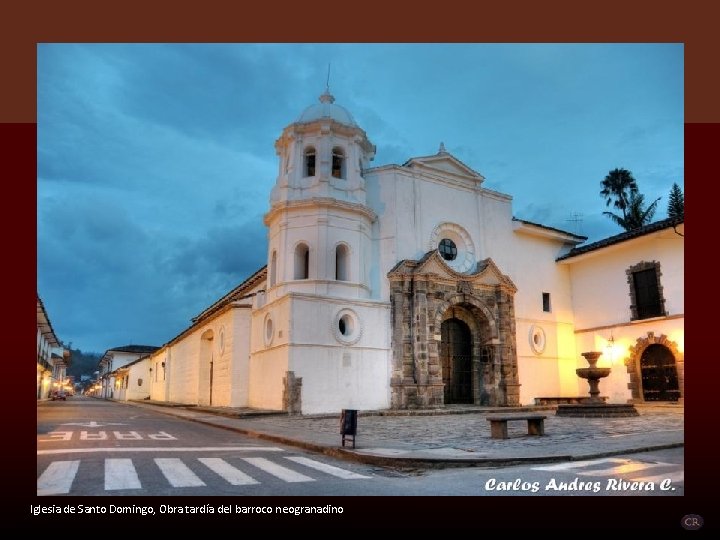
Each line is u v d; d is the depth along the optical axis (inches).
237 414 841.5
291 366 861.2
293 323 875.4
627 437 504.1
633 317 1072.8
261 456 437.4
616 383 1091.9
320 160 982.4
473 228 1120.8
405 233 1023.6
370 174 1051.9
